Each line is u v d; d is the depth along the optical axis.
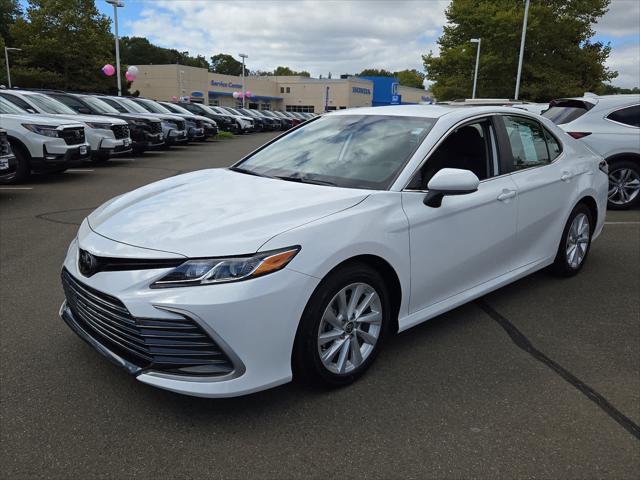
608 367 3.33
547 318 4.06
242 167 3.97
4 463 2.34
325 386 2.92
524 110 4.40
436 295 3.46
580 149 4.93
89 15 37.69
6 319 3.79
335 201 2.95
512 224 3.95
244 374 2.54
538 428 2.68
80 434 2.55
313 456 2.43
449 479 2.31
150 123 15.57
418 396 2.94
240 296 2.44
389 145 3.53
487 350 3.51
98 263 2.67
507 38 29.23
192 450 2.45
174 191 3.36
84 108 14.45
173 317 2.43
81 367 3.15
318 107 76.38
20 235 6.14
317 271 2.64
